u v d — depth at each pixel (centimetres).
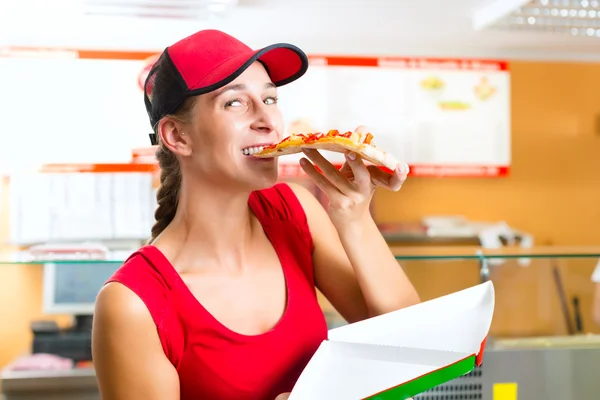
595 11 318
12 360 207
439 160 421
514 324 181
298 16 351
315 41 400
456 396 162
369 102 410
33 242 389
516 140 459
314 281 142
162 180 132
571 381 165
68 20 343
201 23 353
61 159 384
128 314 110
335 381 109
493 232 427
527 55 425
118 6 316
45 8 323
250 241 127
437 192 454
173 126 119
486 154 425
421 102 416
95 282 211
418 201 453
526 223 463
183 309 115
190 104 115
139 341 111
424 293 180
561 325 182
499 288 180
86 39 376
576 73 457
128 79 382
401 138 416
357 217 127
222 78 111
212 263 122
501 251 184
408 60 412
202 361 115
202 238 122
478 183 457
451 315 128
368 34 387
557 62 452
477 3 330
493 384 163
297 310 125
